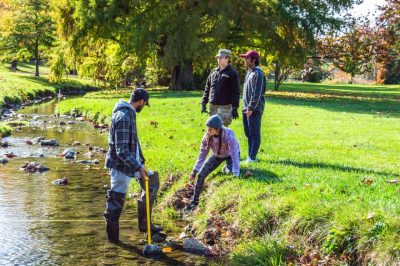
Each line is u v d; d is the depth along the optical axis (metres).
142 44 33.75
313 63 48.38
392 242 5.32
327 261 5.66
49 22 54.28
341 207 6.23
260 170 8.59
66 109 26.34
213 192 8.14
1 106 28.84
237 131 15.04
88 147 15.18
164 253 6.57
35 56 56.41
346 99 33.56
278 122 17.69
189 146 12.47
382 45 40.06
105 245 6.81
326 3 36.19
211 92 9.62
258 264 5.97
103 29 35.34
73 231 7.34
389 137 13.88
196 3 33.59
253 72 9.16
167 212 8.22
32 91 39.62
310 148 11.74
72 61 37.31
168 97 28.83
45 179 10.66
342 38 40.72
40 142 15.69
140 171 6.60
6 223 7.63
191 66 37.94
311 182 7.68
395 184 7.61
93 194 9.48
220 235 7.04
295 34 36.03
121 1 34.44
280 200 6.92
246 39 36.00
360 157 10.43
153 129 16.09
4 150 14.31
